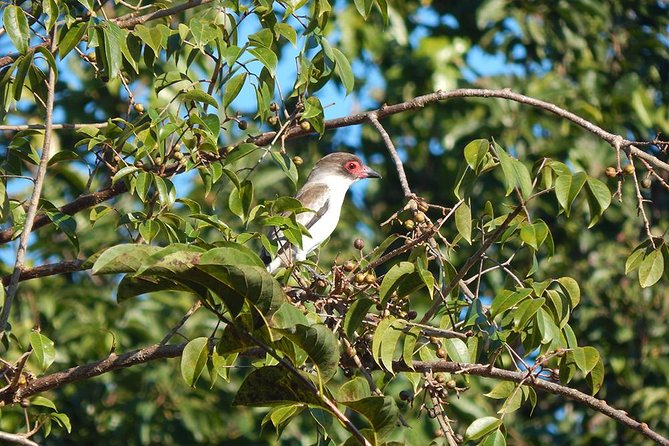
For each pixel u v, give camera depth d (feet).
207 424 55.06
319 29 33.78
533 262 29.50
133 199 58.44
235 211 30.17
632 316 59.26
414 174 64.03
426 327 27.63
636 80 61.62
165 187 29.60
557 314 28.12
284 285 29.17
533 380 28.04
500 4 62.49
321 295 30.30
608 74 64.13
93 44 30.14
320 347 23.04
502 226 27.96
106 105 58.70
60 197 56.65
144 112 33.37
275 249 29.14
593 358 27.53
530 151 60.44
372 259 29.96
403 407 43.65
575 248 60.29
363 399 23.38
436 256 28.81
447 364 29.17
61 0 30.96
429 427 48.73
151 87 52.26
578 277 59.00
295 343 23.11
